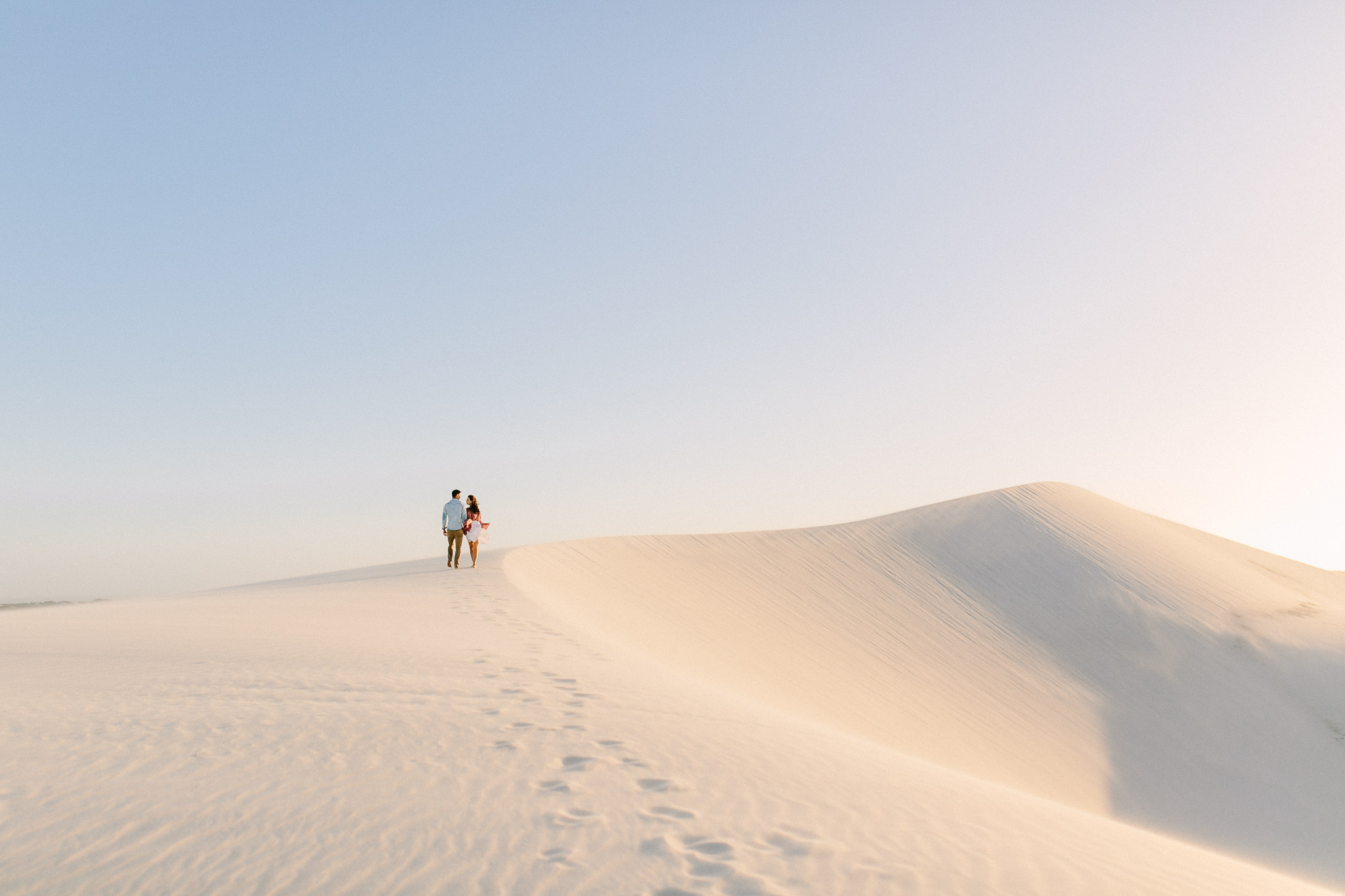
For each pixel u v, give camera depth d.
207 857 3.54
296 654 8.34
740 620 19.89
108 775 4.52
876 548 28.41
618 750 5.34
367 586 16.34
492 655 8.85
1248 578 28.83
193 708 6.03
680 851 3.72
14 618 11.58
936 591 25.27
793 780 4.97
